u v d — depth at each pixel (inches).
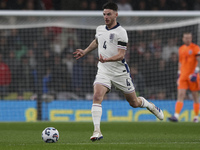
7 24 1804.9
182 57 1482.5
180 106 1464.1
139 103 919.7
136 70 1926.7
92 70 1920.5
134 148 627.2
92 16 1760.6
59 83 1889.8
